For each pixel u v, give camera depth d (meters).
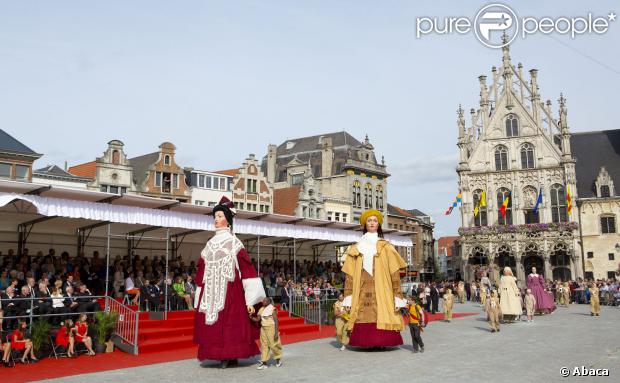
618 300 35.66
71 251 25.38
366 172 58.09
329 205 52.78
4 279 16.30
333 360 12.72
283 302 22.81
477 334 18.47
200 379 10.44
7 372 11.76
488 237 54.75
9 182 15.94
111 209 18.09
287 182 58.16
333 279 32.38
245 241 33.12
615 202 52.09
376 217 14.80
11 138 32.19
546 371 10.75
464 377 10.14
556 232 52.75
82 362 13.15
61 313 15.26
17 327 13.46
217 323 11.59
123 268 22.61
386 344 14.02
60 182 33.28
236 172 45.84
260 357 13.41
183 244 30.41
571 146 60.09
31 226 21.95
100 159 35.22
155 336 16.02
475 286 43.38
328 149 57.69
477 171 57.09
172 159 39.31
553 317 25.78
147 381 10.32
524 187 55.47
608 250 51.62
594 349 14.05
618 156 57.06
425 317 14.66
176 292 20.38
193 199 40.56
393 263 14.29
